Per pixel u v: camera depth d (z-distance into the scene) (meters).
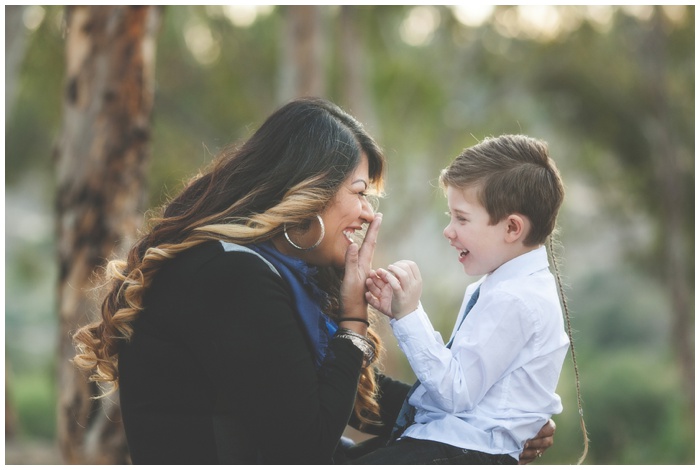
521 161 2.13
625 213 14.23
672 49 12.69
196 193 2.04
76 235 4.27
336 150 1.98
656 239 14.05
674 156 13.04
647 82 12.70
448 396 1.94
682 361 13.16
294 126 2.00
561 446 13.27
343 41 10.65
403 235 12.48
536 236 2.12
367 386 2.19
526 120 13.54
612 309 19.78
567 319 2.13
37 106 10.75
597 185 14.19
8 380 8.81
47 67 8.78
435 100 12.64
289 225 1.94
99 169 4.27
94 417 4.13
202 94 12.03
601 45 12.70
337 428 1.77
